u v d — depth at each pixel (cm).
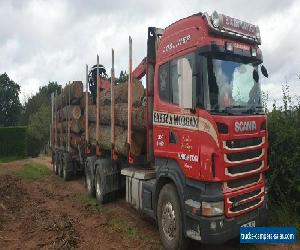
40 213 938
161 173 677
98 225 821
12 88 6300
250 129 602
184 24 639
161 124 687
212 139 562
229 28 609
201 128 577
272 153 755
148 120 760
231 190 580
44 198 1155
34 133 3388
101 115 1069
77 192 1239
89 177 1141
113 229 785
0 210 970
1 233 792
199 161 576
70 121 1437
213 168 559
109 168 1014
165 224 662
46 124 3394
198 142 581
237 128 578
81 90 1352
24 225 835
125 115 881
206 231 557
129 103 846
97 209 966
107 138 1016
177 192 635
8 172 1947
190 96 583
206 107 575
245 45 638
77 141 1353
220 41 598
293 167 734
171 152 652
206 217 560
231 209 575
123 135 901
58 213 938
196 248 651
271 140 762
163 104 683
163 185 696
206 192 568
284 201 746
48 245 699
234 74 616
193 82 592
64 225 810
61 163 1600
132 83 861
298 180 729
